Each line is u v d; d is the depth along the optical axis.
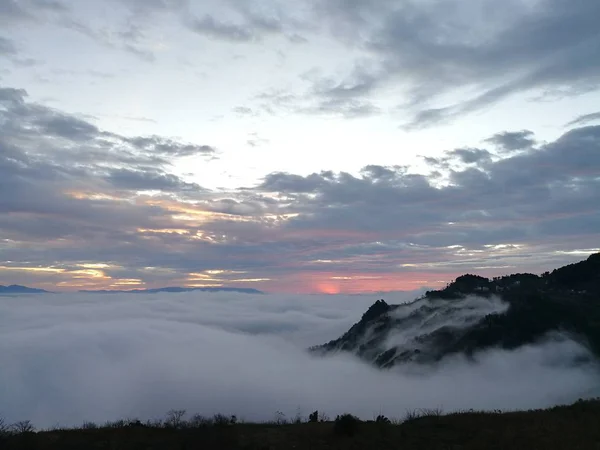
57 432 19.31
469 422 19.92
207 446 17.20
